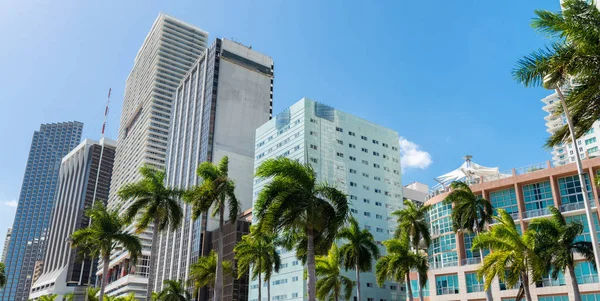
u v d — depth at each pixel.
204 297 123.56
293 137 115.38
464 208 53.91
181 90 191.62
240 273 63.72
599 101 22.27
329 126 117.19
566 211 67.62
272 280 106.19
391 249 54.72
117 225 49.75
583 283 61.94
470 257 75.19
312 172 32.09
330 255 62.34
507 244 37.69
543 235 41.88
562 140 25.08
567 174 69.69
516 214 73.25
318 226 29.92
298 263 100.69
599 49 20.95
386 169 123.75
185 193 42.78
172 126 189.88
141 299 162.12
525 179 73.44
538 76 22.98
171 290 83.19
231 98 161.25
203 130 156.62
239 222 121.62
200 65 177.62
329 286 60.88
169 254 154.25
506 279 41.09
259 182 124.31
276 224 29.88
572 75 22.09
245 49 174.38
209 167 42.69
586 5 22.00
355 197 113.69
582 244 41.25
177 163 172.75
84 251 51.47
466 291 72.25
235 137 155.50
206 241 133.38
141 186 45.28
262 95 169.00
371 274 106.38
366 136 123.62
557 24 21.86
